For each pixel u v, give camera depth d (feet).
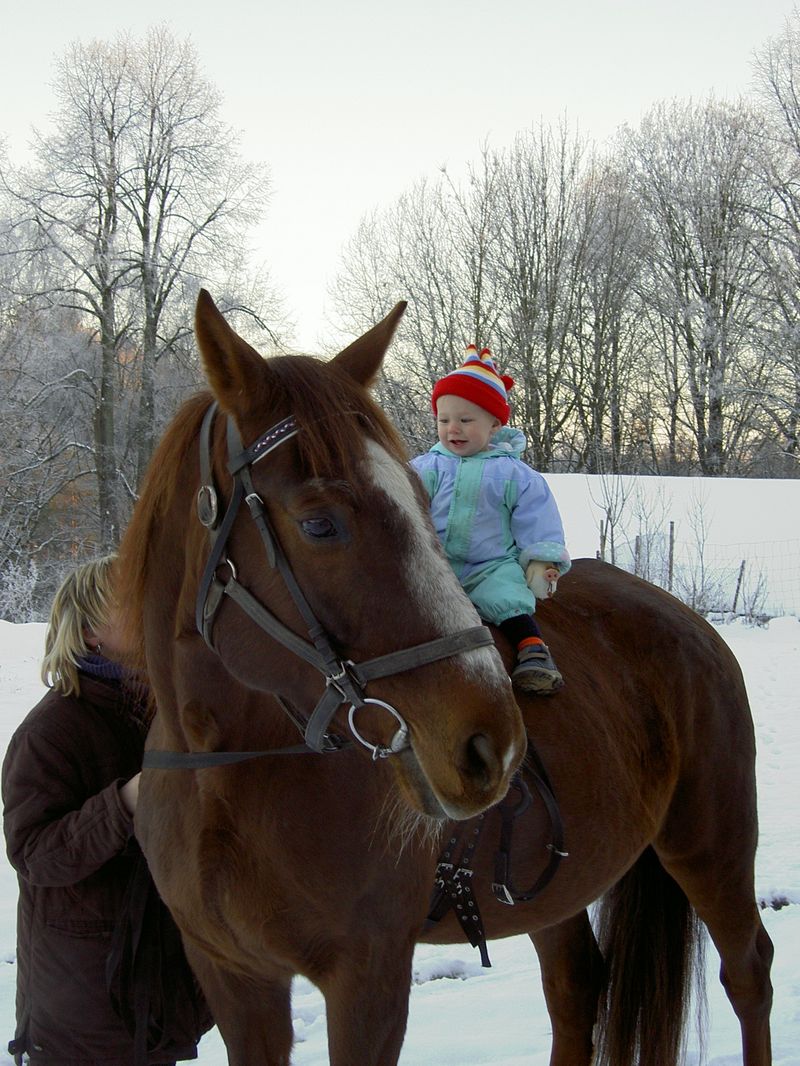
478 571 8.66
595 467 99.60
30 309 78.23
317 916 6.75
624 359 107.14
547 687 8.27
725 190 104.06
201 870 6.86
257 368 6.09
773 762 24.04
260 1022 7.39
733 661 11.16
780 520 59.93
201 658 6.81
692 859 10.42
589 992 10.61
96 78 80.89
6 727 25.09
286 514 5.90
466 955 14.94
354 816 6.72
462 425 8.84
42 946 8.34
